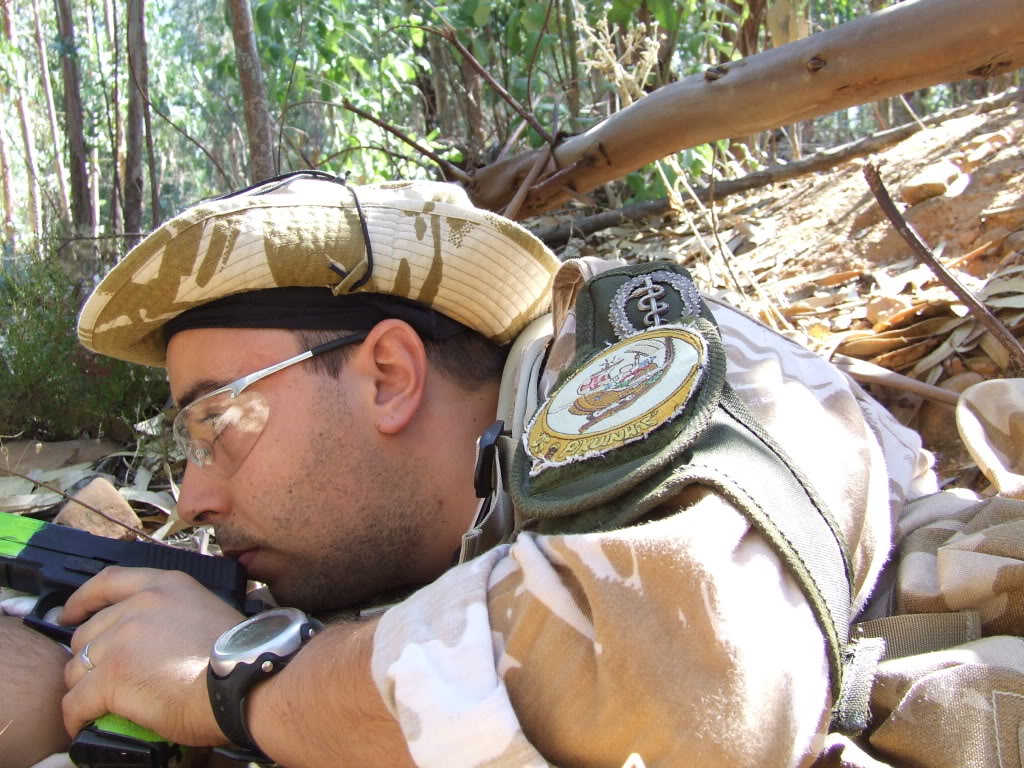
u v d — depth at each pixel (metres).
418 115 5.11
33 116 7.45
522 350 1.37
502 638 0.92
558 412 1.08
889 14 2.18
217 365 1.29
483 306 1.38
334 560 1.32
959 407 1.51
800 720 0.90
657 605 0.87
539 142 3.73
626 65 3.78
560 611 0.90
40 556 1.36
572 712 0.89
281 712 1.03
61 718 1.26
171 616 1.23
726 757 0.84
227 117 7.94
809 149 5.85
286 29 4.66
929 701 1.05
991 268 2.31
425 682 0.90
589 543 0.90
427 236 1.32
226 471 1.31
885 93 2.25
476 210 1.35
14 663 1.28
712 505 0.92
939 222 2.55
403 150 4.36
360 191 1.37
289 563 1.33
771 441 1.03
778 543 0.93
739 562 0.90
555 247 3.54
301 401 1.28
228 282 1.27
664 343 1.08
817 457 1.11
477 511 1.28
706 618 0.86
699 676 0.86
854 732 1.06
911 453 1.42
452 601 0.95
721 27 4.41
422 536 1.33
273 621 1.12
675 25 3.49
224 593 1.33
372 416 1.30
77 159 4.53
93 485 2.00
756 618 0.88
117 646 1.21
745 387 1.15
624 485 0.94
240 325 1.29
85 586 1.32
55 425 2.61
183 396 1.33
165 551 1.38
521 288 1.41
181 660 1.17
